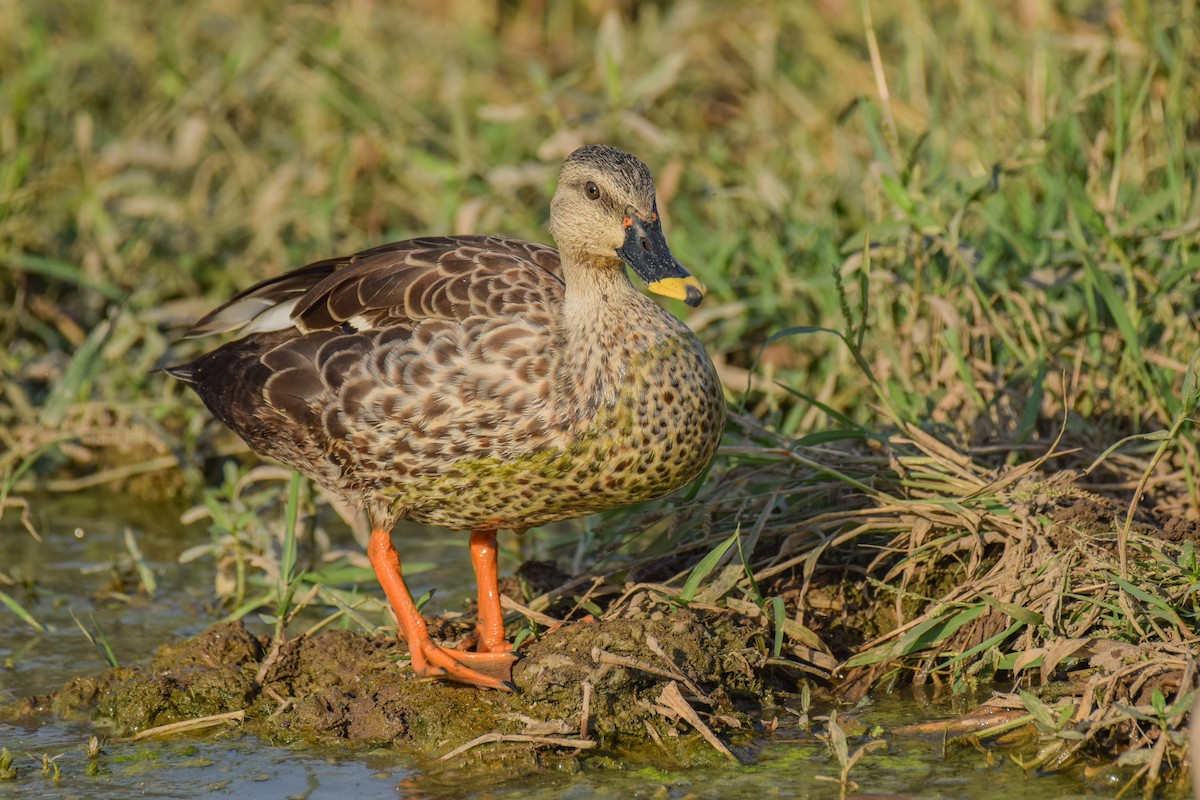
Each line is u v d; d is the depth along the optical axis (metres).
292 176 14.74
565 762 7.85
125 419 12.89
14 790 7.67
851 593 9.30
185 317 13.63
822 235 12.24
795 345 12.22
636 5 19.69
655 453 8.45
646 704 8.16
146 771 7.88
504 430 8.30
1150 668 7.64
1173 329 10.45
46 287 14.53
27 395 13.30
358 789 7.61
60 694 8.77
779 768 7.71
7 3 17.81
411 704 8.37
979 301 10.80
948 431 10.02
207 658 9.02
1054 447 8.92
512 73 18.16
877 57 11.34
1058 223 11.78
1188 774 7.20
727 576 8.79
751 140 15.27
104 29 17.91
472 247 9.16
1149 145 12.46
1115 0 14.07
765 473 9.71
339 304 8.86
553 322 8.44
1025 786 7.38
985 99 13.51
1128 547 8.64
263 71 16.61
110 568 11.01
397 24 18.53
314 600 10.33
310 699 8.41
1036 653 8.09
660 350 8.45
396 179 15.45
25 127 15.66
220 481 12.78
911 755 7.79
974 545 8.86
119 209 14.93
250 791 7.60
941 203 11.53
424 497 8.62
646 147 14.51
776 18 16.91
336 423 8.55
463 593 10.27
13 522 12.05
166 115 16.59
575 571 9.82
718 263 12.66
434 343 8.38
